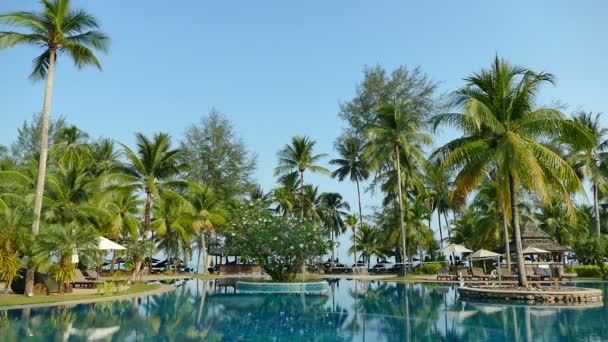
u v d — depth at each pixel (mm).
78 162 38281
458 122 21438
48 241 18859
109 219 31078
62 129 44312
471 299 20281
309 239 29641
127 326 12734
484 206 44875
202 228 46312
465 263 47750
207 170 52688
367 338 11164
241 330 12430
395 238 44844
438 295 22594
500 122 20562
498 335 11203
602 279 33938
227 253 32438
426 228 45969
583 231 45969
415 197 50625
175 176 31797
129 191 29641
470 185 21891
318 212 57562
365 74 45969
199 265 51719
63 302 17562
